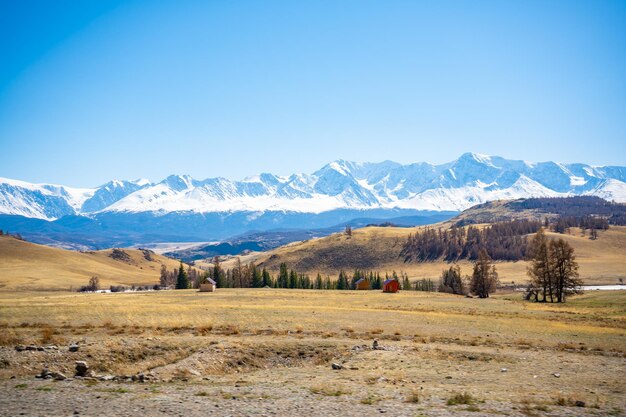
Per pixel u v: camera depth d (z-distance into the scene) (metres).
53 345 35.12
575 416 20.31
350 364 33.94
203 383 27.30
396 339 44.97
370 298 112.62
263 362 35.56
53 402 21.44
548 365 33.91
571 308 89.88
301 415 19.84
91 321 51.50
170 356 34.69
